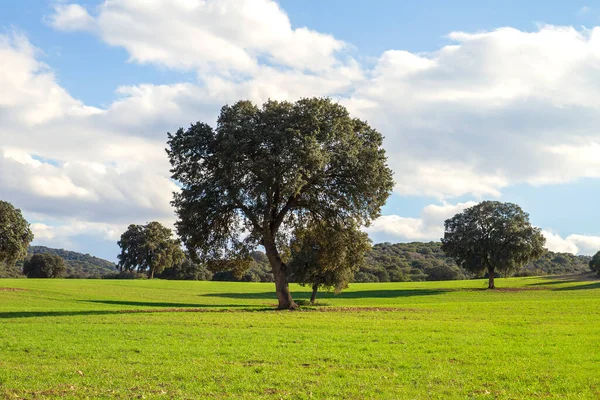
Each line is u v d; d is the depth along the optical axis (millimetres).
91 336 23500
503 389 13992
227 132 40969
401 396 13133
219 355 18594
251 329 26672
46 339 22391
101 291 79625
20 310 41688
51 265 150500
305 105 42344
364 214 44812
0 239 66250
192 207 41719
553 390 13938
